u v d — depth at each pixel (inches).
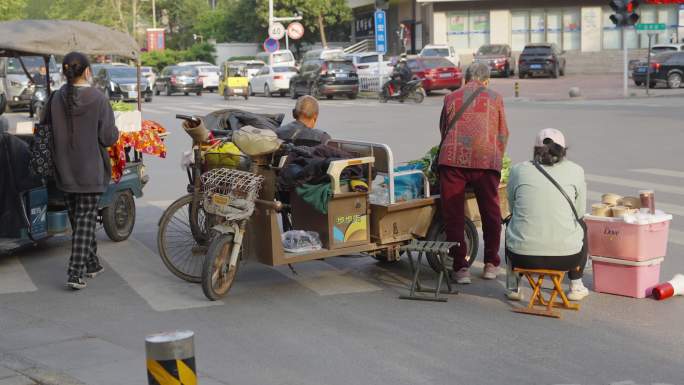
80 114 294.0
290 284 307.4
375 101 1374.3
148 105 1364.4
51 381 211.5
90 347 239.9
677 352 229.9
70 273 300.4
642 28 1229.1
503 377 212.7
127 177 382.3
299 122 322.0
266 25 2539.4
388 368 220.5
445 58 1483.8
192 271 311.9
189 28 3363.7
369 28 2475.4
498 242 308.2
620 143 680.4
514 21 2042.3
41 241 387.9
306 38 2613.2
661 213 286.7
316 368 221.3
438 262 313.0
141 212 451.5
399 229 303.1
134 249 366.3
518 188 268.5
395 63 1598.2
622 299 281.1
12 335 252.4
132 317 269.6
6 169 328.5
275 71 1646.2
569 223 262.8
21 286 309.3
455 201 298.2
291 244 286.8
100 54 383.2
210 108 1263.5
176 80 1771.7
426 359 226.8
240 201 278.5
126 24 3255.4
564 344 237.5
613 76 1824.6
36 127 303.6
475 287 301.4
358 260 344.5
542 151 267.1
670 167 557.9
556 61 1776.6
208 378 214.5
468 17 2057.1
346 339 244.7
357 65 1631.4
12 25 369.1
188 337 147.2
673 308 270.7
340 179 290.2
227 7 3034.0
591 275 312.5
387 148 297.0
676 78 1382.9
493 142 294.2
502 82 1697.8
